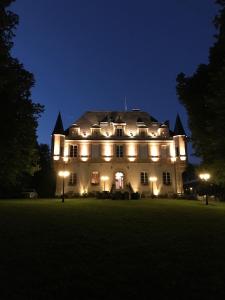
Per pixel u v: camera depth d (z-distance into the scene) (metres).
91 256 8.30
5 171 27.50
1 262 7.73
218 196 40.50
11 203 25.72
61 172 42.78
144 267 7.37
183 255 8.44
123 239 10.41
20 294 5.84
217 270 7.21
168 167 49.41
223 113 19.08
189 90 25.33
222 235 11.25
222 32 20.03
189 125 26.52
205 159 25.83
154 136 50.72
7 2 17.83
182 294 5.86
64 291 5.98
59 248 9.12
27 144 27.44
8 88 21.11
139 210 20.09
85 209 20.72
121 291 5.98
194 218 16.12
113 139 49.84
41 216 16.45
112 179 48.59
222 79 19.00
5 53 18.22
